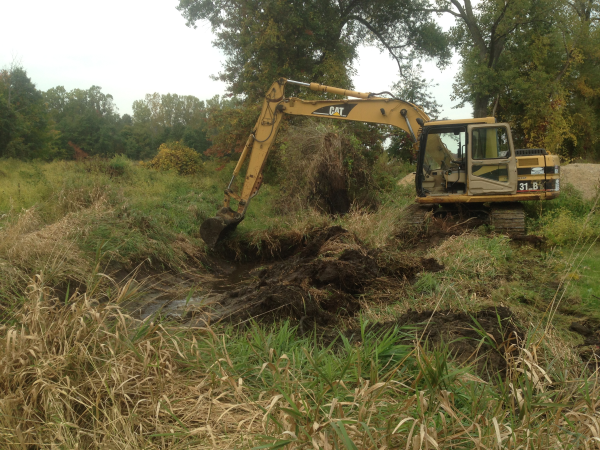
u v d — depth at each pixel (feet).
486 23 80.07
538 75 79.56
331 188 42.47
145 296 24.26
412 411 8.90
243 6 70.44
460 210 34.88
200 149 230.89
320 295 20.25
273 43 68.69
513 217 32.45
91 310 11.36
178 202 45.09
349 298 20.59
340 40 76.43
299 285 21.15
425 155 35.55
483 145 33.40
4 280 17.89
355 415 8.97
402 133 69.67
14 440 8.73
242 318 17.81
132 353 11.00
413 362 11.01
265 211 45.93
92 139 233.14
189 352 11.98
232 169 73.77
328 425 8.07
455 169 34.65
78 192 35.14
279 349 12.78
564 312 17.34
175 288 26.68
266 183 64.54
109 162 56.49
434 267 23.02
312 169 42.14
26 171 47.70
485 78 78.59
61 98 380.78
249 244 35.50
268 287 22.07
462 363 11.03
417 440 7.30
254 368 11.18
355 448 7.07
